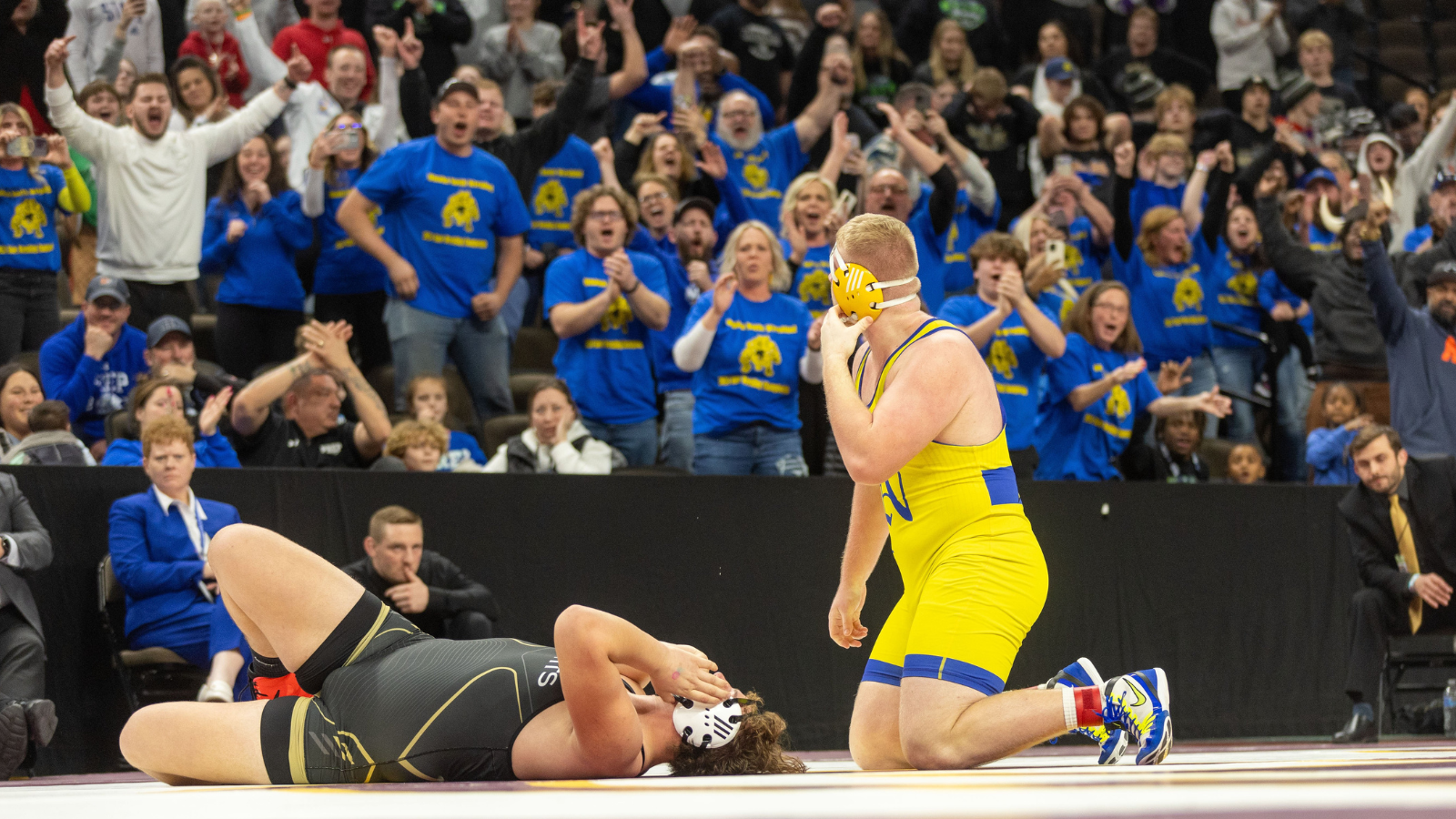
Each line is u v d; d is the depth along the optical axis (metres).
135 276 14.34
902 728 6.26
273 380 11.58
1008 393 13.17
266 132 16.92
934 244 15.70
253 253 14.54
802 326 13.01
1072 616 11.83
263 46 17.41
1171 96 20.89
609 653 5.41
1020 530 6.37
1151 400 14.35
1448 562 12.16
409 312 13.53
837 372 6.22
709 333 12.46
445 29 18.78
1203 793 3.85
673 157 16.12
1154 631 12.11
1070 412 13.56
